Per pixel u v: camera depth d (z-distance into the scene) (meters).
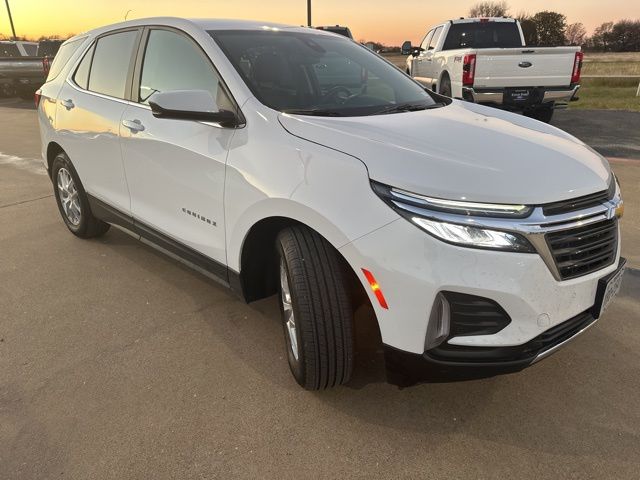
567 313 2.16
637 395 2.56
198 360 2.86
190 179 2.90
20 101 18.61
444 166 2.11
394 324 2.09
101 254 4.27
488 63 8.79
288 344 2.63
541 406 2.50
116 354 2.92
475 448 2.26
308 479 2.11
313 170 2.26
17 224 5.02
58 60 4.61
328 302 2.28
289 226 2.41
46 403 2.53
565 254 2.09
